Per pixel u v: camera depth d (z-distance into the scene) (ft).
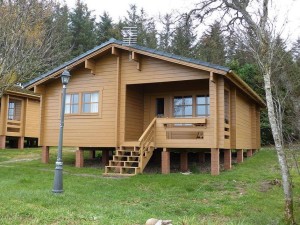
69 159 54.60
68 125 48.34
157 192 30.07
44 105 50.67
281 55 30.22
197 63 40.04
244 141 53.42
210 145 40.19
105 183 33.01
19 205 20.86
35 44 47.32
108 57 47.01
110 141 45.32
